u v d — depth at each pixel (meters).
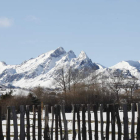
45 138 31.02
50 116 55.66
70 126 45.00
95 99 94.12
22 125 29.94
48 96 100.69
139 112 29.52
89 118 30.67
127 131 29.36
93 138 36.50
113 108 30.22
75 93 101.75
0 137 30.08
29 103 85.75
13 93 120.69
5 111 64.81
